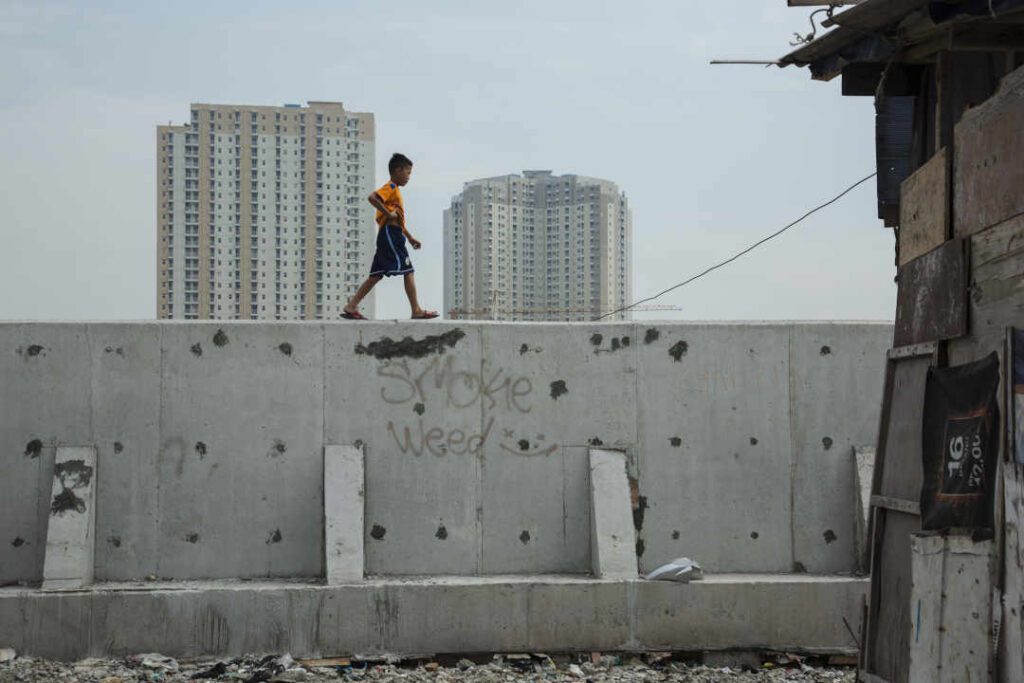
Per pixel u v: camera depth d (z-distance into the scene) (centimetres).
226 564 1047
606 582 1000
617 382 1100
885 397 777
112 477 1043
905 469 739
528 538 1077
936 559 647
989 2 570
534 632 990
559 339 1098
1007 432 589
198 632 968
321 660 969
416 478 1071
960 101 712
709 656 997
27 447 1037
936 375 681
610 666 972
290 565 1053
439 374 1084
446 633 984
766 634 1002
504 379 1091
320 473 1062
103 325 1055
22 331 1048
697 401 1105
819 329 1122
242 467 1058
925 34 688
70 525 1001
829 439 1112
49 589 970
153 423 1052
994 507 604
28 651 955
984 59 688
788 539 1097
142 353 1057
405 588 984
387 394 1077
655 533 1084
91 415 1047
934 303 701
